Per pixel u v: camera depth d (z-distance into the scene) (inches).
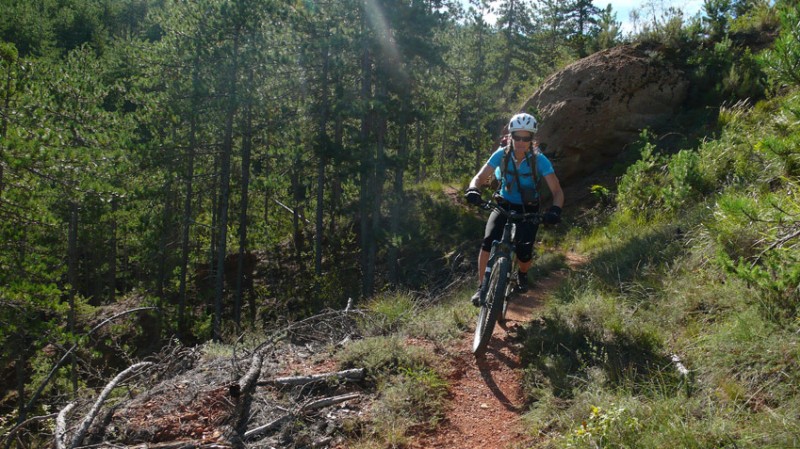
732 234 202.1
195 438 143.2
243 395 157.9
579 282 245.8
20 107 549.3
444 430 145.5
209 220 1151.0
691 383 142.5
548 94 558.3
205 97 862.5
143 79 926.4
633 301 206.2
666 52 532.1
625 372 151.6
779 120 287.4
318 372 171.9
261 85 896.3
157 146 863.7
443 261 782.5
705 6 552.1
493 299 178.1
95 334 765.3
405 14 860.0
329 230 1101.1
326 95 896.9
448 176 1300.4
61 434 143.9
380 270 900.0
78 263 1122.0
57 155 477.4
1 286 473.7
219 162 1035.9
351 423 144.7
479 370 178.1
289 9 882.1
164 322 890.7
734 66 479.5
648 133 486.0
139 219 926.4
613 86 516.7
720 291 181.9
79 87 776.9
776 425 113.3
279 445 140.0
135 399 164.7
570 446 122.7
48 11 2110.0
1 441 210.1
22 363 602.9
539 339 183.6
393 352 176.6
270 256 1105.4
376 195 886.4
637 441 118.6
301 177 1024.9
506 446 136.2
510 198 192.1
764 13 537.3
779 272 161.2
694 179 333.1
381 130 900.0
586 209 490.0
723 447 111.4
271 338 200.7
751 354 141.6
